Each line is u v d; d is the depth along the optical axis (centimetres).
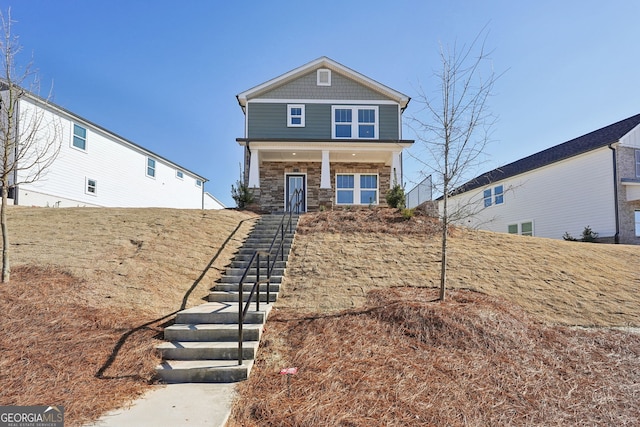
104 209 1158
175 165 2603
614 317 632
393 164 1559
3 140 732
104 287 620
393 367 435
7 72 692
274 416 343
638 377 439
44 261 696
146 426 318
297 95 1720
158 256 779
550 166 1955
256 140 1501
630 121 1825
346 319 565
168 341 489
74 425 318
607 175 1659
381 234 1020
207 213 1150
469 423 342
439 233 1032
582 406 379
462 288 717
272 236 988
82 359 427
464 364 447
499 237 1075
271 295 665
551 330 557
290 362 452
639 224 1641
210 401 368
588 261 916
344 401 368
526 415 360
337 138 1677
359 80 1725
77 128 1728
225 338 495
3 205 629
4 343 439
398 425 334
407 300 620
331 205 1534
